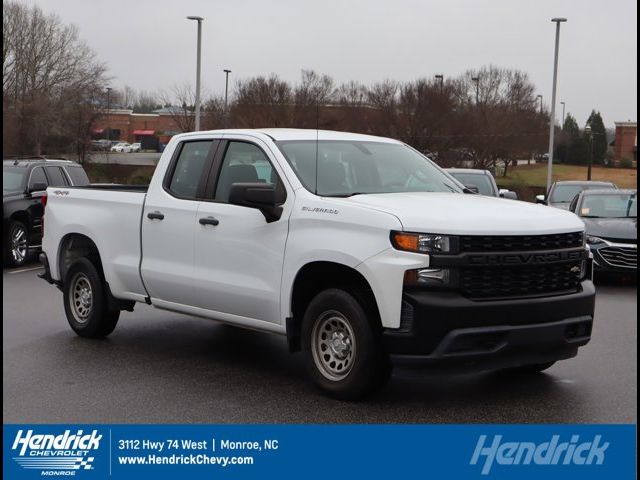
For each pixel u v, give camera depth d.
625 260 13.56
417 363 6.01
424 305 5.92
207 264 7.48
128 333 9.34
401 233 6.03
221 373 7.56
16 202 15.75
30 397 6.80
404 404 6.60
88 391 6.97
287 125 42.03
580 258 6.55
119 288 8.48
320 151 7.32
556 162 77.38
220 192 7.53
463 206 6.47
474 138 49.09
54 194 9.36
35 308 11.05
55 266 9.29
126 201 8.36
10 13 55.75
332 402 6.62
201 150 7.87
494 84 51.62
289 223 6.78
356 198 6.64
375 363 6.32
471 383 7.25
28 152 54.09
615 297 12.59
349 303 6.35
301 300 6.87
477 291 6.07
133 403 6.63
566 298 6.38
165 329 9.58
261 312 7.07
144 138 92.94
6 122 53.31
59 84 56.16
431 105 46.84
